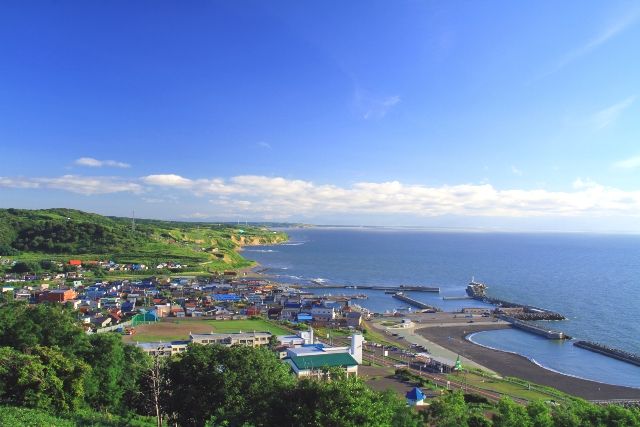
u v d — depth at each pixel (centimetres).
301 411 4878
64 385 6700
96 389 7369
